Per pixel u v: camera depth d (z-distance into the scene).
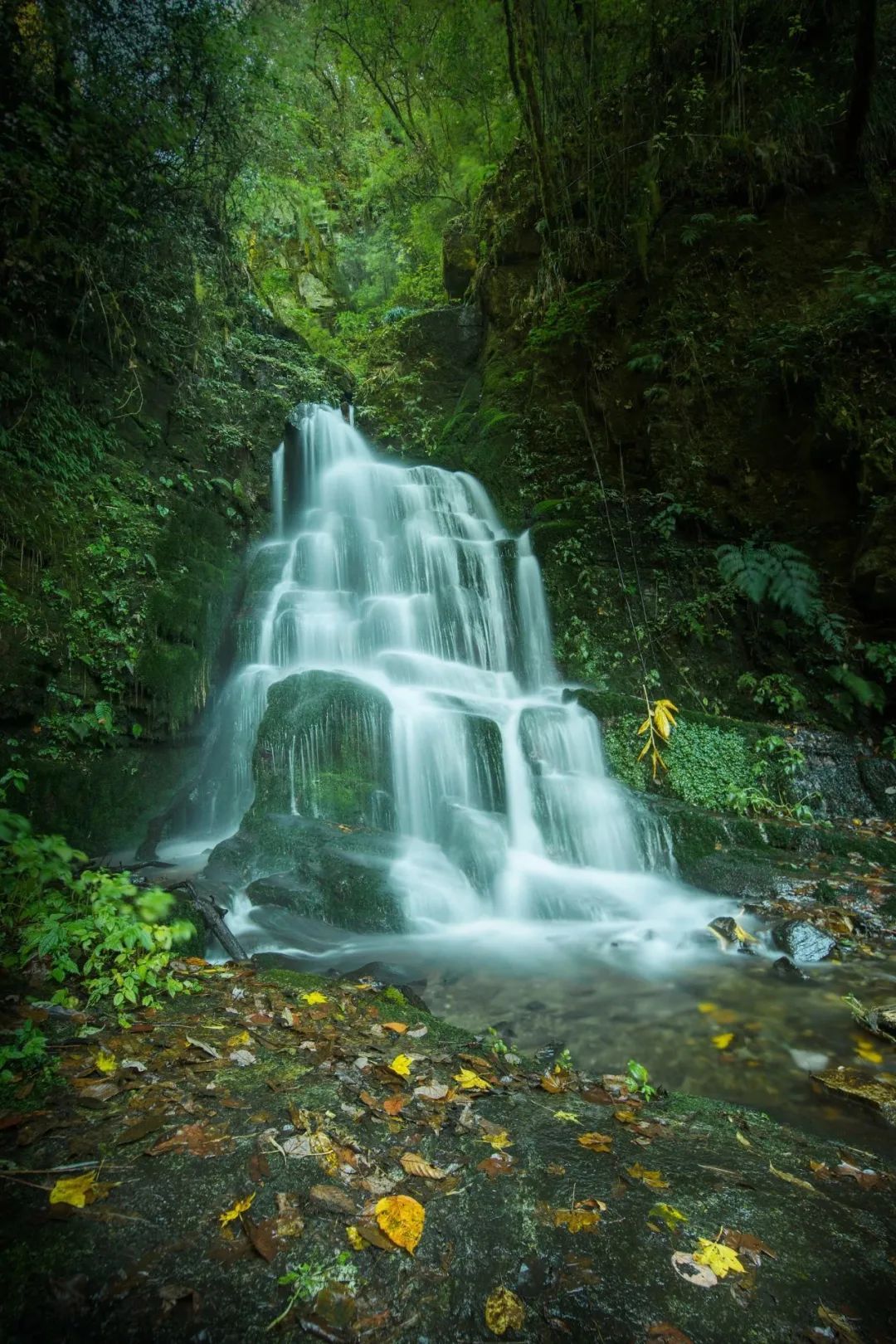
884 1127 2.94
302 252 18.22
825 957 4.84
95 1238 1.81
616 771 7.68
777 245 10.22
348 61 15.15
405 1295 1.69
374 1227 1.90
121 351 8.84
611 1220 1.98
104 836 6.48
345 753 6.83
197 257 10.75
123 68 7.75
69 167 7.36
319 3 13.15
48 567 6.88
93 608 7.13
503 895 6.03
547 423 11.70
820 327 9.29
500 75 13.23
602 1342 1.59
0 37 6.68
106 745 6.88
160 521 8.42
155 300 9.52
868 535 8.40
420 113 16.03
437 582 10.09
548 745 7.61
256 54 9.41
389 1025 3.38
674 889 6.21
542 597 9.57
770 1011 4.05
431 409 14.52
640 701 7.93
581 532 9.88
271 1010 3.43
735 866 6.20
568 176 11.98
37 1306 1.61
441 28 13.03
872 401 8.70
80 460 7.80
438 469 12.10
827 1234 2.00
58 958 3.20
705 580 9.40
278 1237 1.84
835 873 6.09
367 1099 2.54
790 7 10.31
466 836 6.46
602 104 11.57
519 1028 3.84
